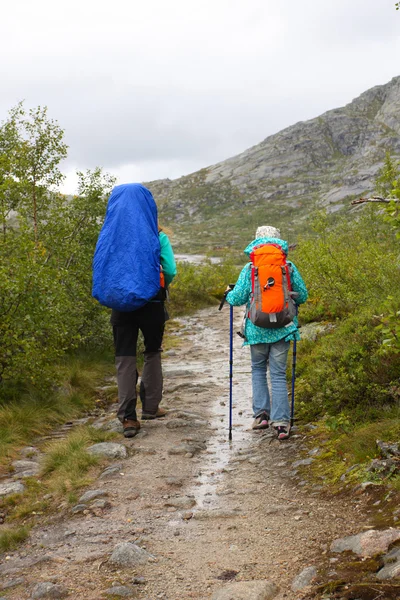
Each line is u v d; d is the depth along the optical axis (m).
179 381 8.77
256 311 5.40
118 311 5.96
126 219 5.75
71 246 10.55
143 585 2.99
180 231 182.38
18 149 10.73
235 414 6.71
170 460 5.16
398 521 3.23
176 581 3.02
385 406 5.16
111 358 10.38
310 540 3.33
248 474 4.69
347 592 2.60
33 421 6.47
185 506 4.09
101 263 5.70
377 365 5.43
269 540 3.41
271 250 5.52
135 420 5.98
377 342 5.73
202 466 4.98
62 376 7.84
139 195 5.91
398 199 3.99
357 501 3.74
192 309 20.06
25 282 7.18
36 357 7.12
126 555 3.28
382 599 2.48
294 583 2.85
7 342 6.98
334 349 6.42
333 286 9.84
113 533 3.69
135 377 6.03
